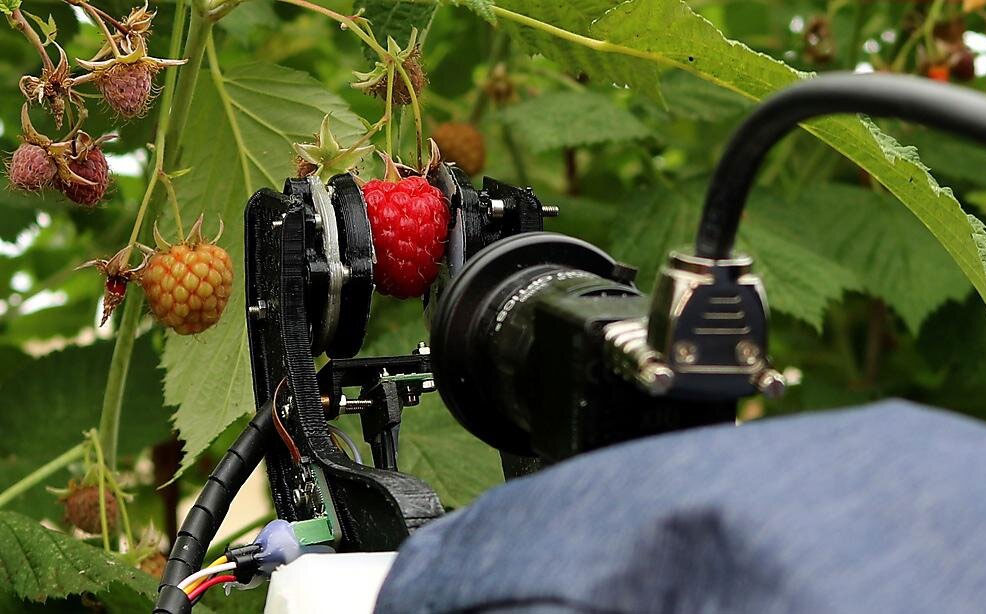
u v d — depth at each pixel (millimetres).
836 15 1143
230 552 523
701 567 333
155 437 839
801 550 316
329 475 528
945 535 314
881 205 963
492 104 977
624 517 354
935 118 401
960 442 345
